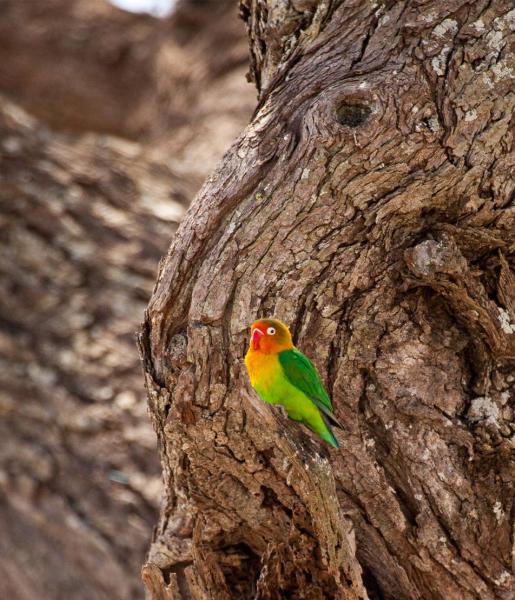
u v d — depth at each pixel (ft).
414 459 25.63
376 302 25.55
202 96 75.61
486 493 25.80
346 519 25.41
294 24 28.66
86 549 44.93
